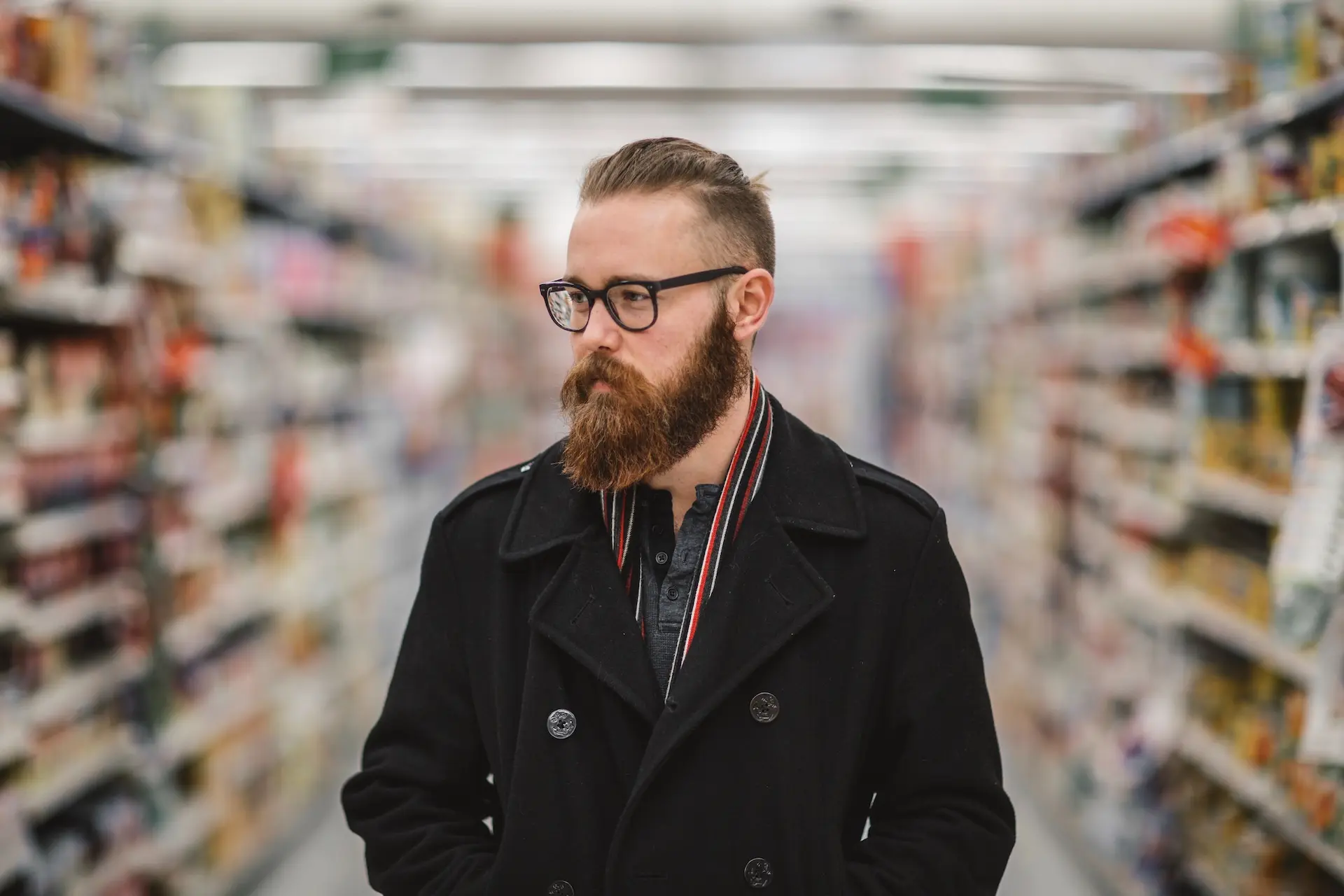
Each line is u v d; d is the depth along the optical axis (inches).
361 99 221.0
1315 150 114.9
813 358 906.1
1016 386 284.2
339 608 241.6
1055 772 209.6
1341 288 114.7
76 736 132.7
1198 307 150.2
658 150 56.1
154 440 148.3
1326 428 88.6
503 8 161.8
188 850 158.9
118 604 140.1
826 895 54.5
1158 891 154.5
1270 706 136.9
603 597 56.6
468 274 460.1
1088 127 252.7
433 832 58.8
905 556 58.8
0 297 113.8
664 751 53.5
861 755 57.9
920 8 164.6
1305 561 87.6
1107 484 199.2
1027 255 264.7
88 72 133.5
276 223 233.5
